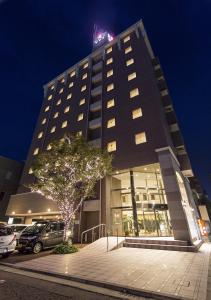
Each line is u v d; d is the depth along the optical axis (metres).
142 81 23.98
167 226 16.89
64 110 31.66
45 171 14.12
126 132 21.11
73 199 14.12
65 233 12.86
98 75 30.72
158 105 20.42
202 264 8.11
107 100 26.05
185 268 7.44
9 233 11.30
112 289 5.64
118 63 29.44
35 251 12.35
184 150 22.02
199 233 18.30
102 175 15.77
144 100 21.94
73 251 11.78
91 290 5.61
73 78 35.91
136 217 17.23
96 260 9.34
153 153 17.86
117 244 13.22
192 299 4.58
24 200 25.70
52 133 30.31
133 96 23.41
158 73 27.91
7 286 6.04
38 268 8.05
